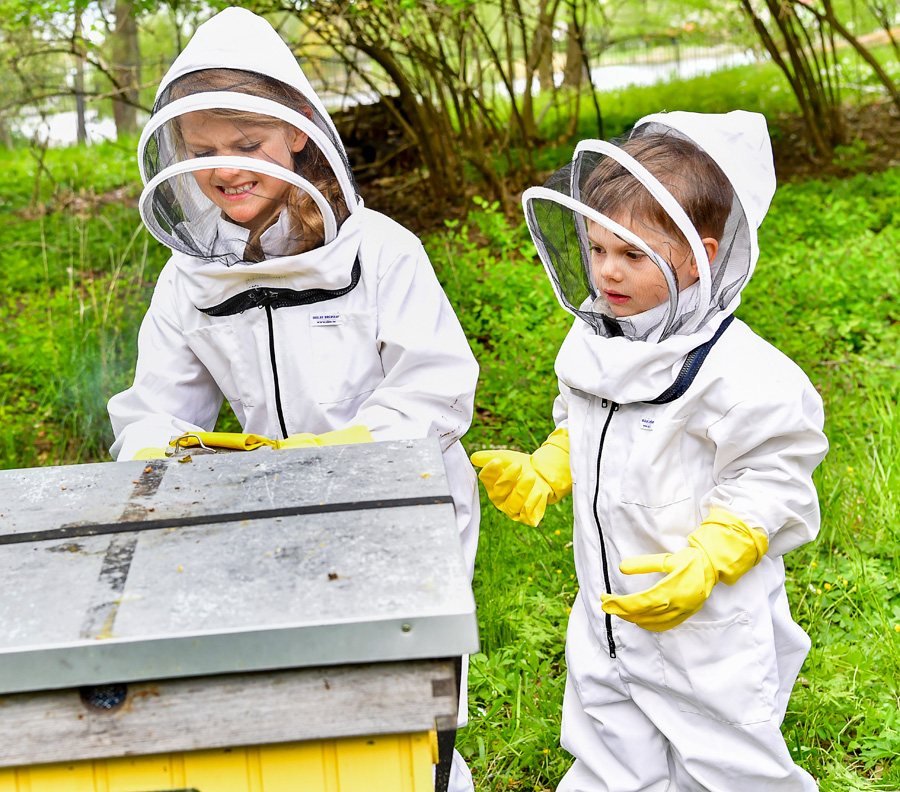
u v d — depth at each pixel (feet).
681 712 6.96
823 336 16.34
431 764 4.32
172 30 26.40
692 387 6.38
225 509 4.87
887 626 9.19
